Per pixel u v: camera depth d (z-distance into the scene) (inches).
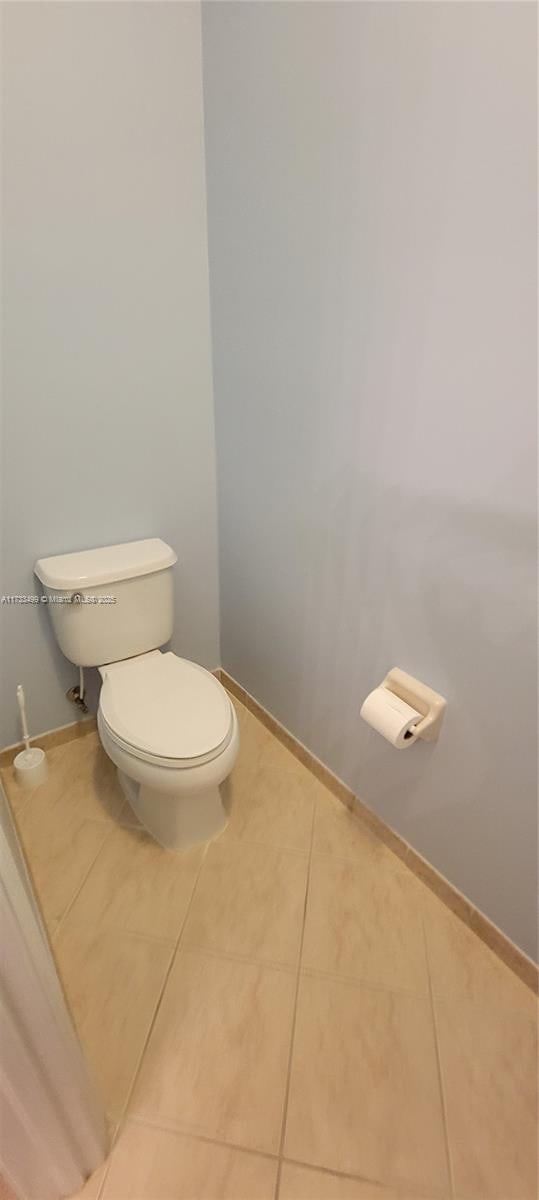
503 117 31.2
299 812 64.7
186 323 60.9
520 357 34.8
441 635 46.8
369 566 51.8
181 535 71.9
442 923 53.7
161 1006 46.8
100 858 58.5
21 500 58.4
